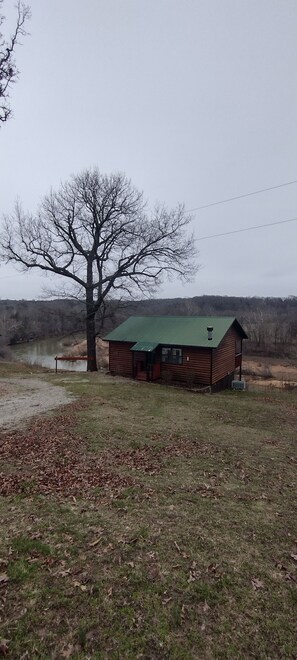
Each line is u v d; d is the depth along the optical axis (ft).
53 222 73.26
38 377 62.08
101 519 15.16
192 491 18.10
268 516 15.72
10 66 17.63
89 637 9.22
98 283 74.49
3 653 8.66
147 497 17.29
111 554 12.74
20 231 71.10
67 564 12.12
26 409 35.86
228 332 67.62
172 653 8.82
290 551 13.16
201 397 48.03
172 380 63.46
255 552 13.05
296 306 311.47
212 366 59.47
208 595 10.80
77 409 35.50
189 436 27.40
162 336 65.26
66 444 24.75
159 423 31.01
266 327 173.27
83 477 19.51
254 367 116.98
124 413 34.45
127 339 67.62
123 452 23.40
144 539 13.70
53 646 8.93
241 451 24.57
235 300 333.01
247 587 11.19
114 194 74.18
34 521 14.93
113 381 59.21
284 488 18.83
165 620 9.82
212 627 9.62
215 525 14.84
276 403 48.03
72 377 62.69
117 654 8.76
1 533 13.94
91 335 76.59
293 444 26.94
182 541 13.64
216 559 12.59
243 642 9.17
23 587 10.95
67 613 9.98
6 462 21.61
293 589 11.12
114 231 74.18
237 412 37.91
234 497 17.56
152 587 11.09
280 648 9.00
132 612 10.08
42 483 18.74
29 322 183.62
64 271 75.41
